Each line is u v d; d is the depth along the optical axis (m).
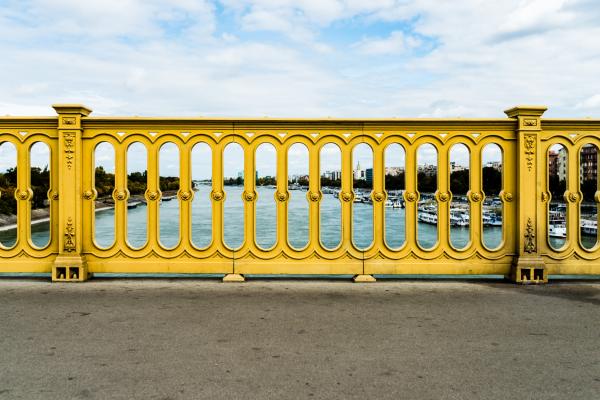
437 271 4.28
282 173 4.26
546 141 4.26
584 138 4.27
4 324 3.00
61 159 4.17
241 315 3.21
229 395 2.05
